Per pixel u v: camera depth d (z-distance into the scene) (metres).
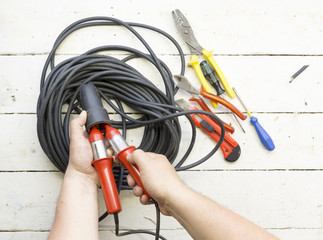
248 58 0.97
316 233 0.95
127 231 0.90
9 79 0.90
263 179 0.95
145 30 0.96
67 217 0.66
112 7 0.95
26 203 0.88
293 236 0.94
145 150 0.87
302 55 0.99
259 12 0.99
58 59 0.92
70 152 0.73
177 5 0.97
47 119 0.80
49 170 0.89
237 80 0.97
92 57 0.86
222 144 0.92
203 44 0.97
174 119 0.86
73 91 0.87
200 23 0.97
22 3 0.93
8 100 0.90
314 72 0.98
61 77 0.79
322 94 0.98
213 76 0.92
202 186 0.93
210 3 0.98
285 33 0.99
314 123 0.97
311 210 0.95
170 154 0.87
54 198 0.89
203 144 0.94
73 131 0.72
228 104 0.89
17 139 0.89
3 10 0.93
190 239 0.92
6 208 0.88
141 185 0.67
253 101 0.96
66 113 0.86
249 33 0.98
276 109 0.97
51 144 0.81
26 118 0.90
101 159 0.69
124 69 0.86
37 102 0.87
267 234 0.55
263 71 0.97
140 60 0.94
